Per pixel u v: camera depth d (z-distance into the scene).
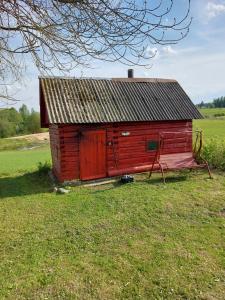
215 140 16.75
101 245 7.37
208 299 5.28
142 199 10.56
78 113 13.37
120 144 14.39
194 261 6.45
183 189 11.59
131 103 14.80
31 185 14.43
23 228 8.75
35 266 6.49
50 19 3.74
